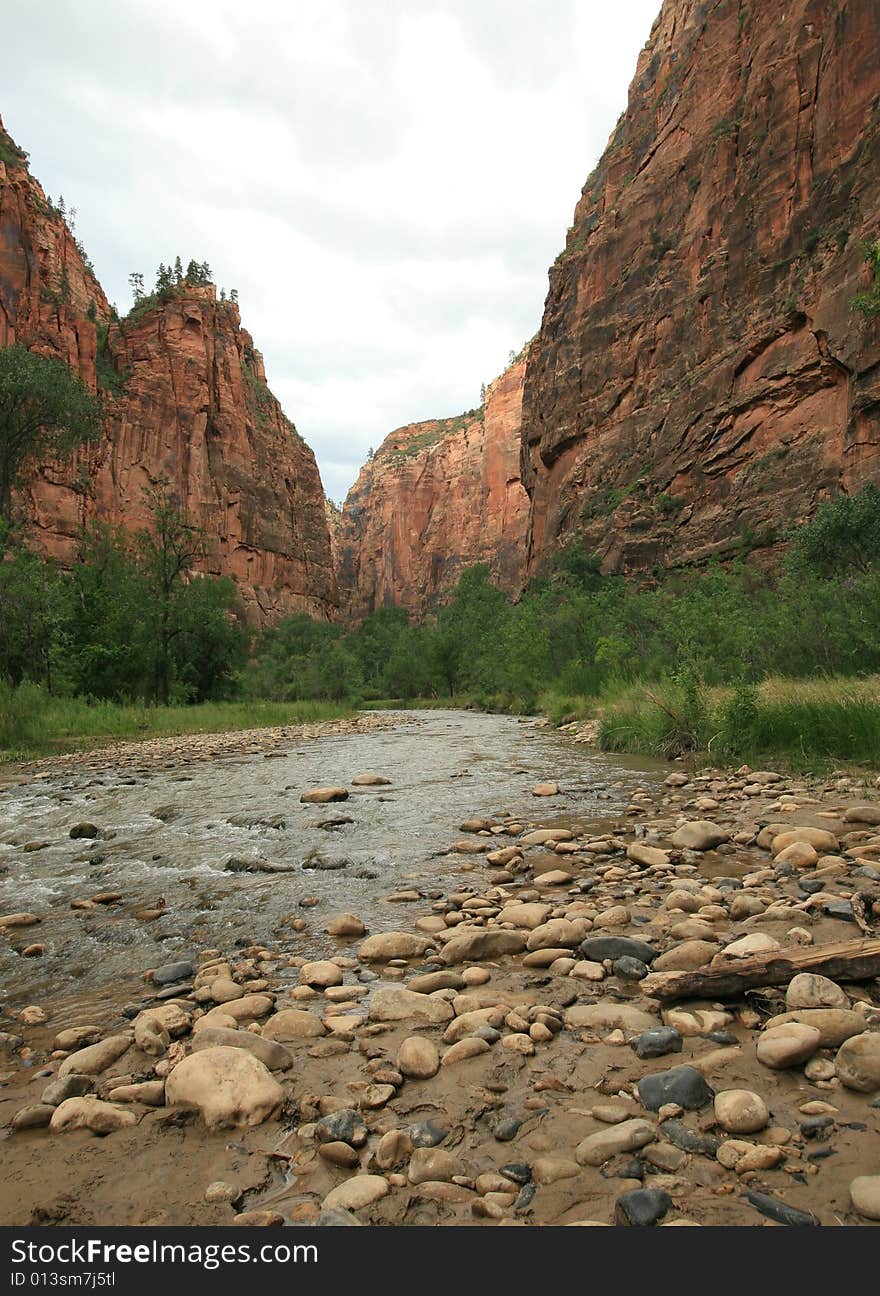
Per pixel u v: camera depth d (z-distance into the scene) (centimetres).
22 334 7575
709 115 5725
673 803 693
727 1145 186
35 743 1677
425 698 5794
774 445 4366
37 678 2527
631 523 5319
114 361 9325
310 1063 249
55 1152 205
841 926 337
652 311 5912
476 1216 171
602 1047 250
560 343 7225
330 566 13212
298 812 742
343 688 4256
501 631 3891
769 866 461
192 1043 257
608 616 2820
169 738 1873
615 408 6228
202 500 9475
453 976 313
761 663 1616
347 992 307
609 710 1541
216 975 333
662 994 281
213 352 10212
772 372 4416
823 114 4519
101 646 2922
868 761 787
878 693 937
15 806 851
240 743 1686
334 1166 194
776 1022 251
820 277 4150
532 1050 248
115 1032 285
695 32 6275
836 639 1524
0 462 3650
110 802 855
